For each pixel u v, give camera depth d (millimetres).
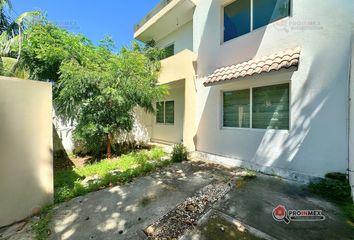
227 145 6855
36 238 2854
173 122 11109
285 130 5289
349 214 3322
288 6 5254
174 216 3393
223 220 3236
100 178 5445
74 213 3531
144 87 7797
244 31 6430
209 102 7551
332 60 4363
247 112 6320
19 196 3340
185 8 8734
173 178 5402
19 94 3334
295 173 4992
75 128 7965
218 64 7156
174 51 11148
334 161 4367
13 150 3256
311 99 4691
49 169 3797
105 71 7477
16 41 6203
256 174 5590
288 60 4582
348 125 4137
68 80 6746
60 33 8570
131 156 7895
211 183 4969
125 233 2938
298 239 2725
